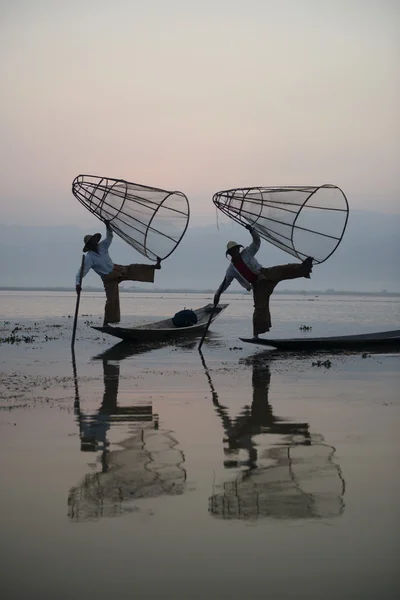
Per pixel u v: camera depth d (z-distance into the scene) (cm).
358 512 516
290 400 1034
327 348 1814
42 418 893
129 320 3397
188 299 9631
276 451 707
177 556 441
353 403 1005
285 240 1689
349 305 7100
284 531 480
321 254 1677
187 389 1153
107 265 1936
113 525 493
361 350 1798
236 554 443
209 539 466
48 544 460
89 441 757
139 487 583
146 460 674
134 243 1945
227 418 892
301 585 404
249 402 1018
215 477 612
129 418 893
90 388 1166
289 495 559
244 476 614
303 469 636
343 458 678
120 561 436
